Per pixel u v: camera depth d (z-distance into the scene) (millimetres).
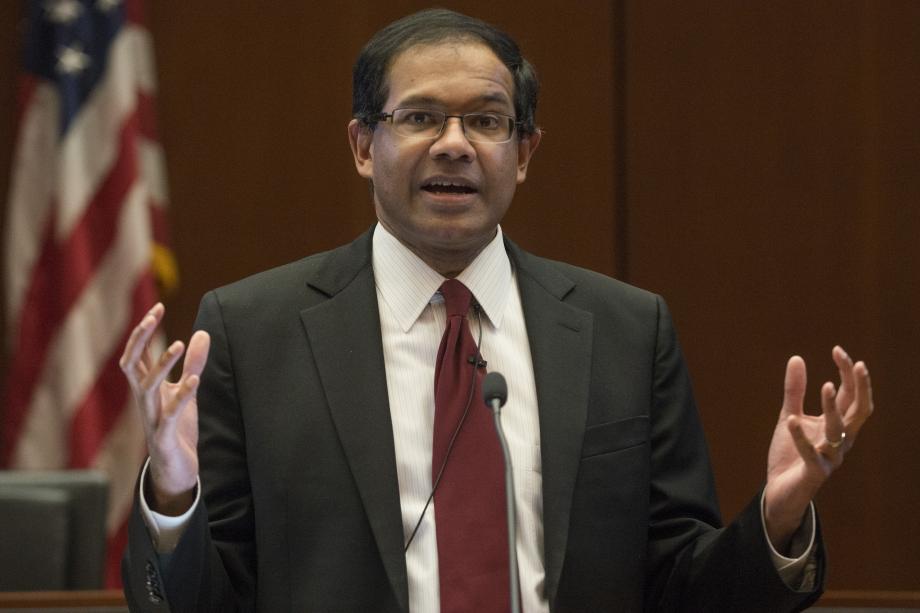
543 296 8789
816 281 18406
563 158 18688
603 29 18766
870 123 18406
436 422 8188
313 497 8000
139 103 18062
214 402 8336
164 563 7402
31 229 17547
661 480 8648
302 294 8656
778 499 7699
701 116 18625
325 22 18891
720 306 18500
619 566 8148
